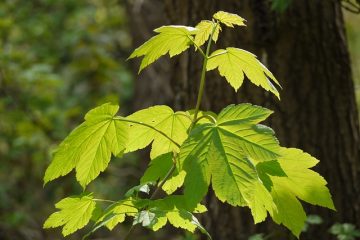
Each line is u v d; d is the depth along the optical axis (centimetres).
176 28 230
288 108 443
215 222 456
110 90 1166
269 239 443
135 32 889
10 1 1095
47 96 941
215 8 441
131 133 250
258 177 204
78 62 1139
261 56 441
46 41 1173
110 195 996
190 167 204
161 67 859
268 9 435
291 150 225
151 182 240
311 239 445
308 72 445
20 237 857
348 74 459
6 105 974
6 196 947
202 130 209
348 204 453
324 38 448
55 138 937
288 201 234
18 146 909
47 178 233
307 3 444
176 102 470
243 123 209
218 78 448
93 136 235
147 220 216
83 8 1237
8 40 1068
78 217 246
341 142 452
